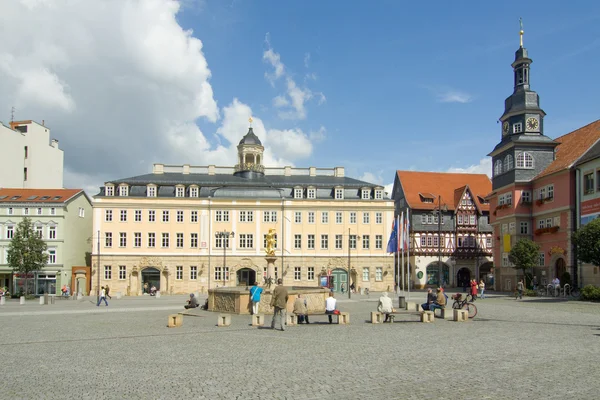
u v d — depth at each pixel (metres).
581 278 59.91
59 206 84.00
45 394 14.21
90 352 21.41
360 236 87.62
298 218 87.38
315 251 87.00
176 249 85.88
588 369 16.58
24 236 74.44
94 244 84.62
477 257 97.62
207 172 95.44
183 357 19.72
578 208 60.62
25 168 95.94
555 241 64.94
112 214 85.62
